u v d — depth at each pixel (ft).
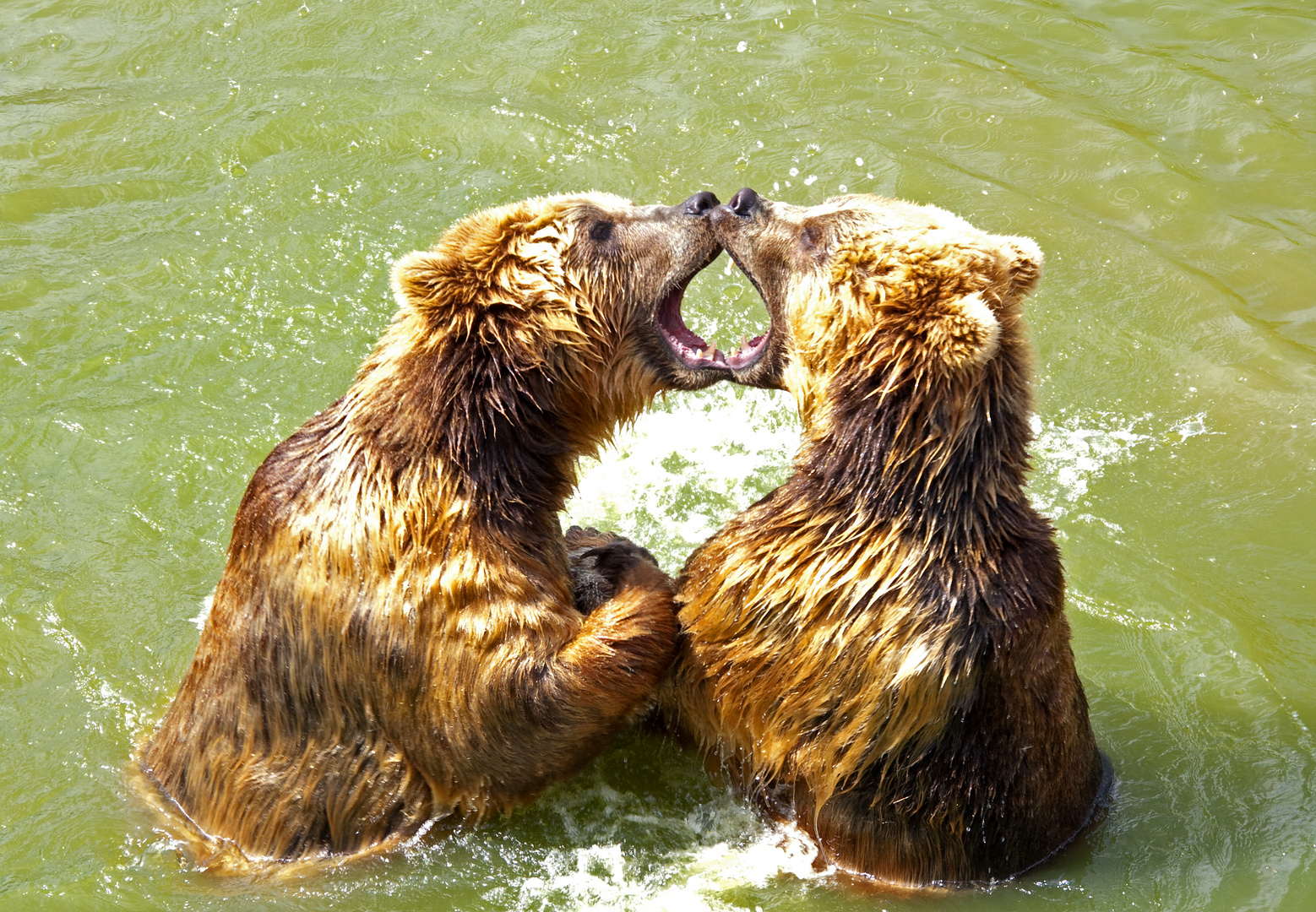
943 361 25.66
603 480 42.73
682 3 65.21
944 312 25.79
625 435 44.37
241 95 59.06
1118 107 57.41
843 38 62.34
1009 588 26.76
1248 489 41.65
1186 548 39.73
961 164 54.60
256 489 29.27
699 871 30.50
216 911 28.81
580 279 30.19
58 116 57.52
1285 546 39.65
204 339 46.65
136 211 52.60
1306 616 37.40
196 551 39.24
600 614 29.35
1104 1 64.23
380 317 47.80
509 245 29.37
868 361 26.76
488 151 55.88
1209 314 48.01
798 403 29.68
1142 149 54.95
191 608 37.42
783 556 27.78
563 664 28.14
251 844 29.78
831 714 27.76
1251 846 30.45
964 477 26.63
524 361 28.99
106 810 31.12
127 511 40.42
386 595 27.63
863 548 26.91
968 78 59.41
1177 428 44.01
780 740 28.84
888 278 26.71
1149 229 51.72
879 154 55.01
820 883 29.66
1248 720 34.17
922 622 26.43
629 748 32.53
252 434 42.93
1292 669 35.68
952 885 29.25
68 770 32.45
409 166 55.11
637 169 54.54
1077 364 46.50
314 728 28.89
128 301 48.08
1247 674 35.45
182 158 55.26
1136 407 44.83
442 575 27.50
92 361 45.50
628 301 31.14
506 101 58.54
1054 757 28.86
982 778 27.91
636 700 29.40
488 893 29.76
